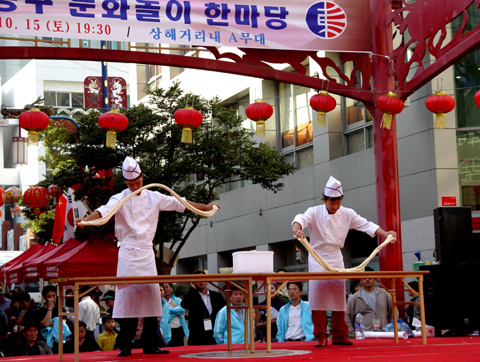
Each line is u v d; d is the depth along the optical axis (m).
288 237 18.41
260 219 19.56
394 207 11.09
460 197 13.99
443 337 8.78
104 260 13.63
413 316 10.07
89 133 15.25
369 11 11.41
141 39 10.47
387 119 10.47
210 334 9.48
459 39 9.97
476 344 7.18
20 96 41.41
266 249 19.25
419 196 14.27
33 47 10.36
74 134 15.69
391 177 11.15
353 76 11.43
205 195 16.00
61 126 17.06
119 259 6.79
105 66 16.64
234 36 10.80
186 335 10.20
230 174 16.03
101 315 12.05
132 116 15.37
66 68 39.38
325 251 7.39
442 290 8.93
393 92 10.53
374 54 11.24
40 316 9.99
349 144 16.95
